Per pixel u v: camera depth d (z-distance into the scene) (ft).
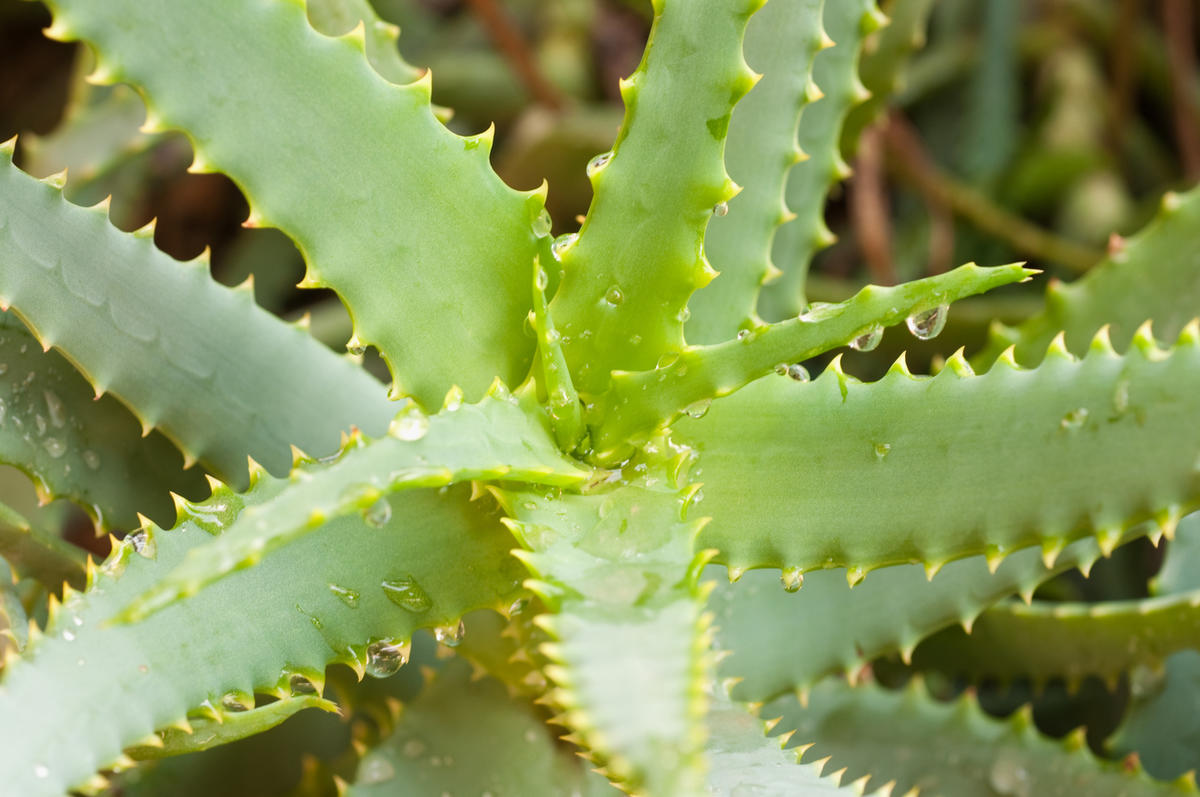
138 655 2.59
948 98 4.94
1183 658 3.06
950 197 4.17
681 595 2.52
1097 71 4.89
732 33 2.66
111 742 2.56
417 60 4.69
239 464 2.86
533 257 2.74
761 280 2.89
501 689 2.89
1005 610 3.04
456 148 2.71
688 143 2.69
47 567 2.85
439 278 2.73
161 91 2.65
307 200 2.69
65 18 2.62
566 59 4.71
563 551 2.59
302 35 2.67
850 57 3.12
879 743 3.02
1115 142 4.62
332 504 2.47
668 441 2.72
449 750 2.87
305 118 2.68
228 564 2.42
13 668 2.55
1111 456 2.65
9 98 4.91
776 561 2.71
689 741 2.36
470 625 2.81
